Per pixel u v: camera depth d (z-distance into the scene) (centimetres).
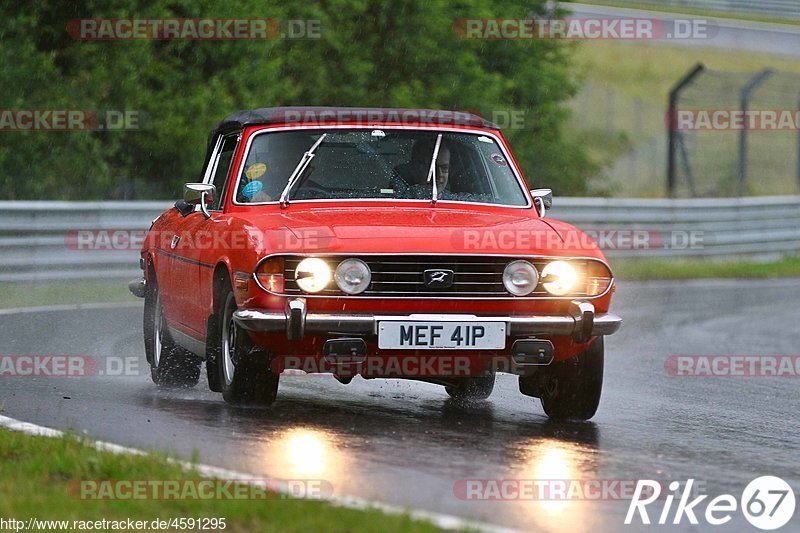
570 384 2623
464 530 1582
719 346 4503
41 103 7238
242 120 2942
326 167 2800
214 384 2698
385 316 2411
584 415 2673
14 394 2839
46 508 1686
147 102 7581
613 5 16288
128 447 2109
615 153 13962
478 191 2827
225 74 7912
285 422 2442
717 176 13450
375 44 9050
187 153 7681
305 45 8731
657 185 12850
